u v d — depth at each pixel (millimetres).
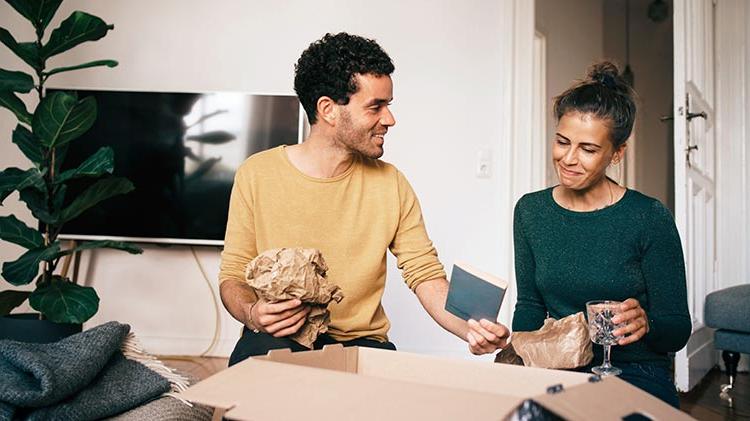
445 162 3385
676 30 2764
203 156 3395
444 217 3373
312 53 1462
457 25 3408
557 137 1371
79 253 3377
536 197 1527
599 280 1397
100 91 3395
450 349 3289
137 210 3391
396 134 3396
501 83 3381
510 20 3365
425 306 1519
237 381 732
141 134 3398
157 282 3455
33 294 2143
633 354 1370
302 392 687
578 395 626
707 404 2609
